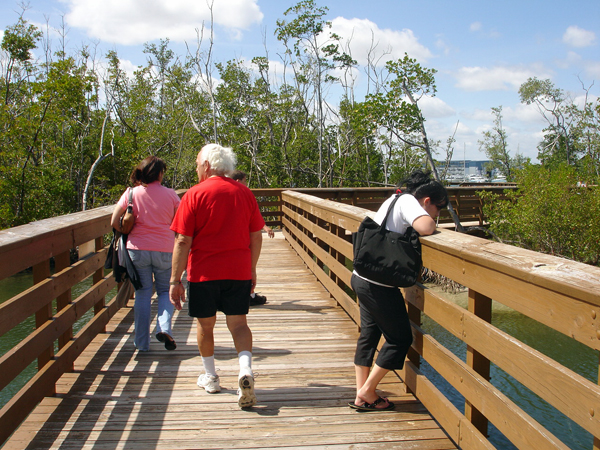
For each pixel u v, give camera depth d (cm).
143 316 368
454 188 1259
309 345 390
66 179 2433
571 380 138
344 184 2805
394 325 250
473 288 202
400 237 234
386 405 276
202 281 266
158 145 2758
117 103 2823
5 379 216
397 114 1625
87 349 375
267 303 520
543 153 4309
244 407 276
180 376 325
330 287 521
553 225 1100
